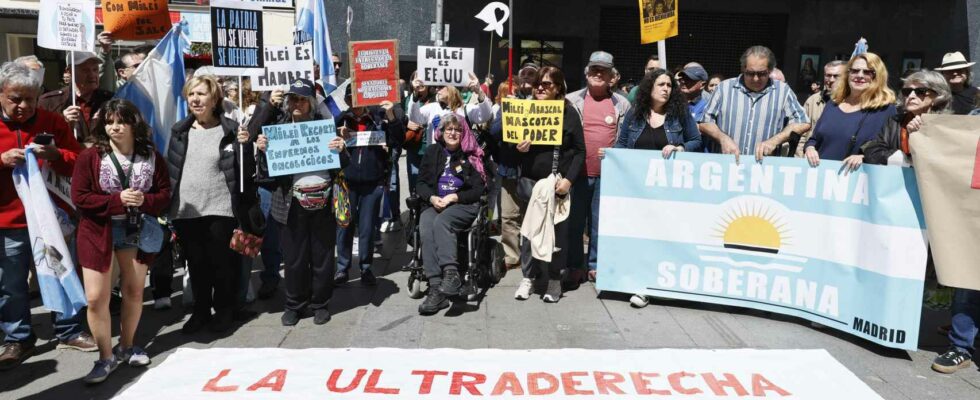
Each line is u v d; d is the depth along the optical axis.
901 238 4.44
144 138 4.21
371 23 14.05
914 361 4.52
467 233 5.56
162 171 4.31
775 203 5.07
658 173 5.38
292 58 5.52
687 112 5.53
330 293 5.20
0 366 4.28
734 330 5.02
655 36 6.47
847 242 4.78
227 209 4.81
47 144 4.03
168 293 5.50
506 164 6.03
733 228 5.23
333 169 5.12
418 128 7.31
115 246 4.18
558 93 5.54
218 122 4.88
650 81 5.55
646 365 4.30
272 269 5.81
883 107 4.83
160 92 5.52
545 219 5.41
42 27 4.89
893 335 4.48
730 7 14.97
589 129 5.98
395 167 8.25
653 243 5.46
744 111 5.49
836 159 4.98
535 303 5.61
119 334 4.95
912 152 4.33
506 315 5.32
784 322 5.21
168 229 5.28
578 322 5.16
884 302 4.51
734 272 5.27
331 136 4.93
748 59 5.39
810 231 4.97
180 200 4.70
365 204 6.00
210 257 4.88
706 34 15.25
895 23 14.61
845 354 4.61
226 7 5.25
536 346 4.69
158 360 4.47
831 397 3.96
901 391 4.09
